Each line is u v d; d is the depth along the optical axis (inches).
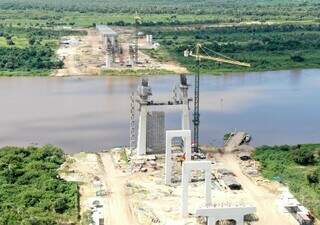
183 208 7706.7
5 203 7716.5
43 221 7180.1
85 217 7618.1
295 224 7524.6
